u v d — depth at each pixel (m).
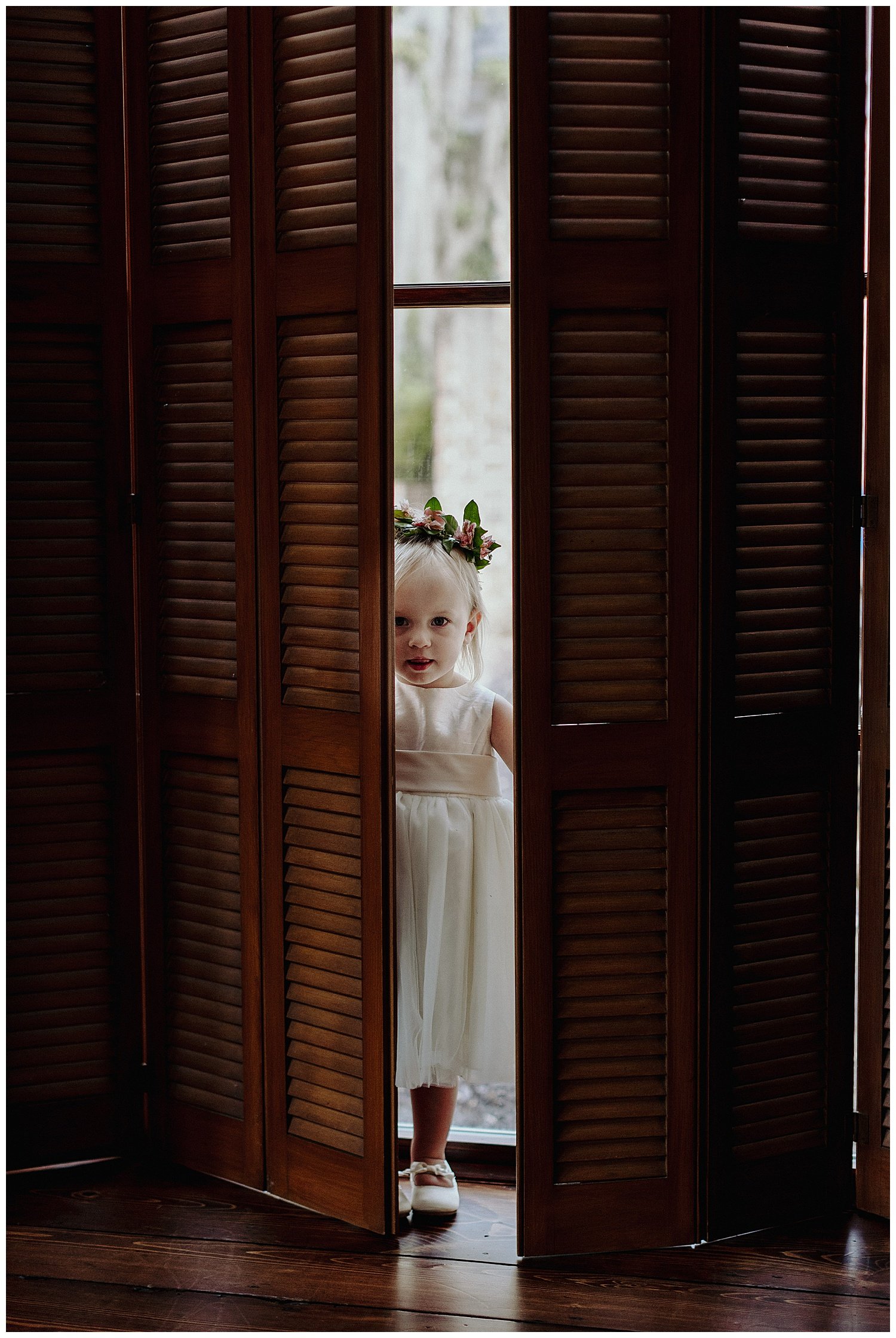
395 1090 1.82
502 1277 1.72
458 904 1.92
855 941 1.89
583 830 1.75
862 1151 1.89
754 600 1.78
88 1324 1.60
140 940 2.05
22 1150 1.99
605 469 1.72
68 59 1.89
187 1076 2.03
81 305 1.93
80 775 1.99
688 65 1.67
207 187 1.87
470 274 2.09
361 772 1.79
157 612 1.99
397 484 2.17
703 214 1.70
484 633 2.08
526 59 1.65
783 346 1.76
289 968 1.91
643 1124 1.80
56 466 1.95
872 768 1.84
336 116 1.75
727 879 1.78
